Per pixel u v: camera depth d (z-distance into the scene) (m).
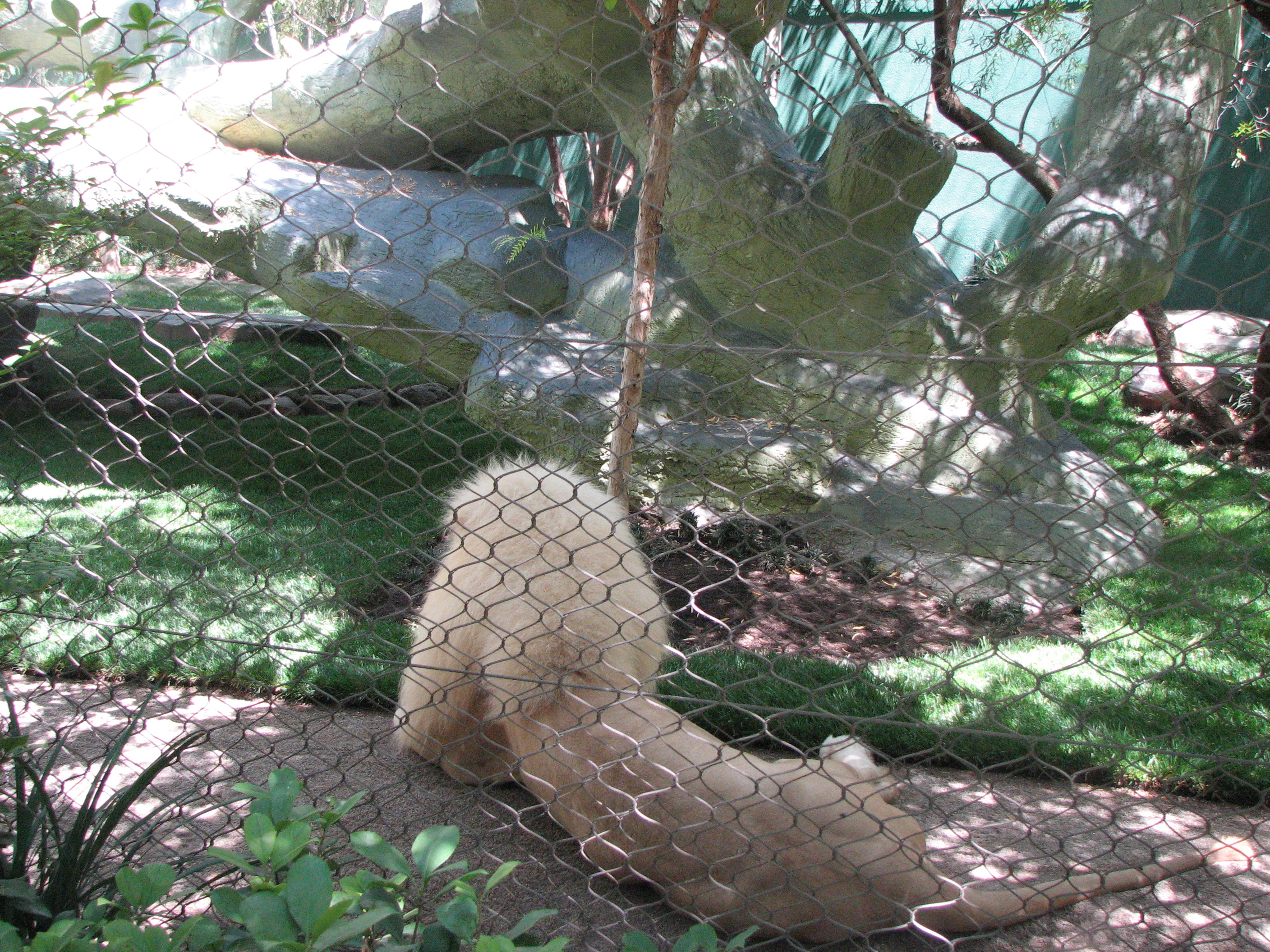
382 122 7.29
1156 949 2.36
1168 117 4.52
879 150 3.84
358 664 3.64
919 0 8.12
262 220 6.32
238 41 7.56
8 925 1.75
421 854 1.84
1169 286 4.94
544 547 2.64
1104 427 6.44
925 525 2.11
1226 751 2.03
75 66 1.83
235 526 5.47
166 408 7.19
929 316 5.25
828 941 2.30
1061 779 3.23
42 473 2.44
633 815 2.40
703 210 5.18
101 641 3.84
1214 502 5.52
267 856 1.77
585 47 5.08
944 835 2.84
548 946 1.66
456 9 6.14
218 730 3.32
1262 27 3.10
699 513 5.13
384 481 6.30
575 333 6.28
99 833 2.15
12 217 2.02
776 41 5.09
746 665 4.02
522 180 7.47
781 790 2.19
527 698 2.51
